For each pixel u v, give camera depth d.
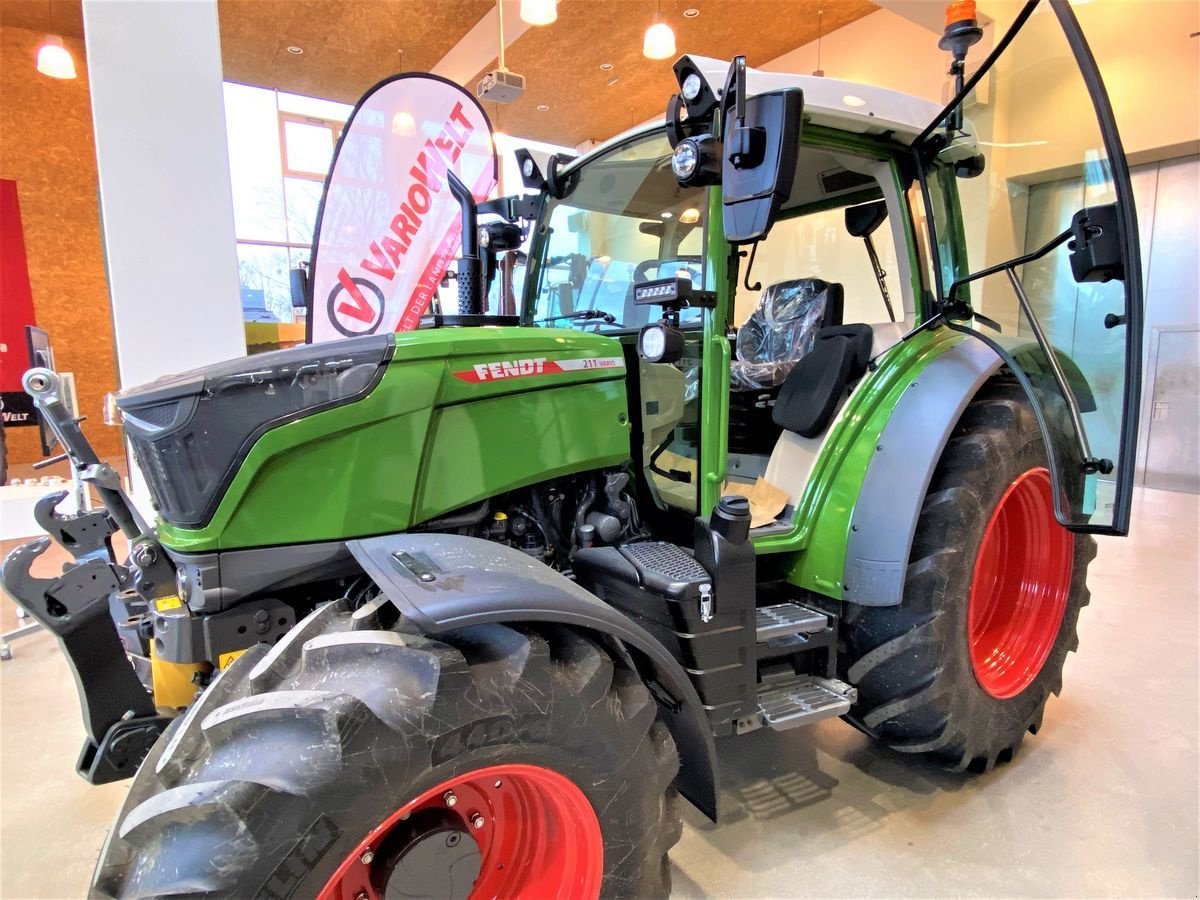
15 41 7.61
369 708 0.98
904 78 6.77
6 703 2.60
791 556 1.97
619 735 1.19
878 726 1.95
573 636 1.22
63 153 7.98
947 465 1.94
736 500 1.59
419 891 1.08
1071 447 1.71
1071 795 1.99
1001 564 2.34
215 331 2.97
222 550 1.31
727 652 1.57
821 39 7.46
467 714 1.03
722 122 1.45
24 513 4.68
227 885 0.90
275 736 0.97
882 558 1.80
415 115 3.52
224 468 1.30
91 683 1.59
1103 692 2.56
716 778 1.42
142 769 1.19
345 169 3.43
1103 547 4.32
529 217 2.55
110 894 0.97
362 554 1.25
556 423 1.61
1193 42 4.94
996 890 1.64
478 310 1.94
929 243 2.06
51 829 1.90
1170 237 5.72
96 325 8.35
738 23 7.04
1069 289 1.69
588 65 7.71
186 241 2.89
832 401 1.99
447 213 3.64
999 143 1.88
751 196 1.33
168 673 1.43
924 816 1.91
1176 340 5.84
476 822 1.19
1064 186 1.73
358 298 3.54
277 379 1.33
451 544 1.29
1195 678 2.66
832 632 1.88
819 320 2.63
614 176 2.13
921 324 2.05
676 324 1.72
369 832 0.99
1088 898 1.61
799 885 1.65
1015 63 1.72
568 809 1.19
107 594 1.59
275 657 1.11
